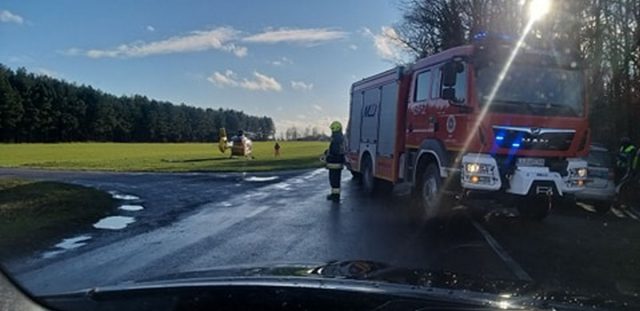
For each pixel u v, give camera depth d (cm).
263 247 844
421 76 1217
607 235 1007
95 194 1477
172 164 3225
